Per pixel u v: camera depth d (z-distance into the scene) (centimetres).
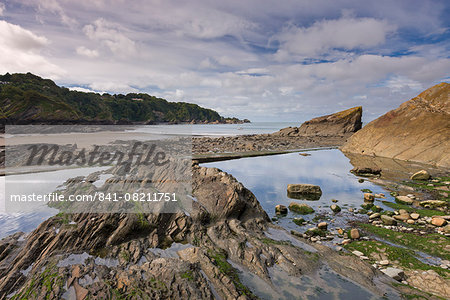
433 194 1744
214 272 740
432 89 3553
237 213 1159
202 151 3662
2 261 788
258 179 2180
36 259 799
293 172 2461
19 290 673
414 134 3284
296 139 6059
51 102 8988
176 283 673
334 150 4231
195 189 1277
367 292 697
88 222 920
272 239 1016
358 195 1761
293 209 1475
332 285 727
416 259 890
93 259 795
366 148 3734
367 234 1148
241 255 857
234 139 5684
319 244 1006
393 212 1393
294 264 820
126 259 798
